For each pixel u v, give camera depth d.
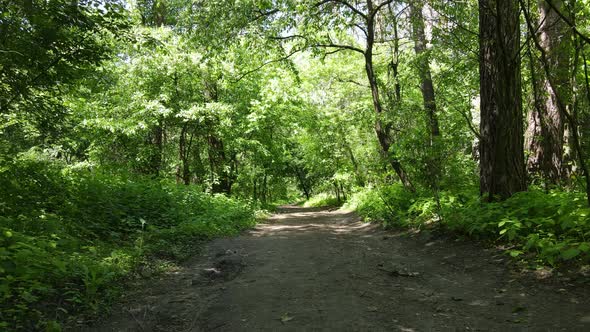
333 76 21.53
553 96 9.41
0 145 8.91
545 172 9.77
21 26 7.25
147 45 9.48
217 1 12.54
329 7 12.56
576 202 6.14
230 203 16.30
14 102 8.03
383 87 15.50
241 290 5.06
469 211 7.73
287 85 18.95
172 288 5.18
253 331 3.70
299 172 41.47
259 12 13.27
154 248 7.05
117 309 4.26
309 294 4.80
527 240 5.84
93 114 15.34
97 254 5.74
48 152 15.57
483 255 6.16
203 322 4.00
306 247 8.47
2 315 3.47
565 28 7.99
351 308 4.22
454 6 11.05
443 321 3.79
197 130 19.52
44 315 3.72
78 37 8.16
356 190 23.84
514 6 7.70
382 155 13.15
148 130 16.56
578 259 4.91
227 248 8.34
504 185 7.82
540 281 4.70
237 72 17.66
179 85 18.06
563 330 3.38
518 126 7.91
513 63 7.65
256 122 19.28
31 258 4.25
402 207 11.79
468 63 12.18
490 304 4.20
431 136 9.33
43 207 6.95
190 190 14.59
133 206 9.37
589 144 8.98
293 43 14.76
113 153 18.06
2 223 5.29
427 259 6.62
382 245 8.38
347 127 22.88
